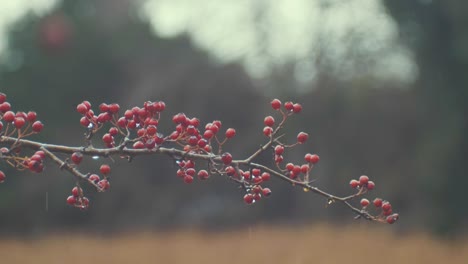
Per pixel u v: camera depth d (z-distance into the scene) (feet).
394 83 143.43
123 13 165.99
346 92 142.61
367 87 142.31
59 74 157.28
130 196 149.07
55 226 147.43
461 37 120.57
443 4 123.13
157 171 150.41
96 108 160.86
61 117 156.97
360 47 145.48
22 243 117.80
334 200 13.23
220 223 145.28
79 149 12.59
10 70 157.17
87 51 160.04
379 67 145.59
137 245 105.70
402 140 141.69
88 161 144.66
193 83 157.48
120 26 164.25
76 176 12.18
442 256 92.27
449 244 108.58
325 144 143.54
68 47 158.61
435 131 128.88
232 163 13.14
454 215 125.90
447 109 127.75
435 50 127.75
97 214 149.07
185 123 13.10
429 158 127.85
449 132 126.52
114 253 97.09
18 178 147.95
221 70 157.28
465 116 126.62
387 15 131.75
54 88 156.87
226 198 150.30
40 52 157.38
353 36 145.07
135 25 164.66
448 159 126.52
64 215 147.95
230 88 156.35
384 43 144.05
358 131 142.72
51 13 161.79
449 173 126.72
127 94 161.07
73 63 158.81
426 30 127.03
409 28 129.18
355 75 145.48
